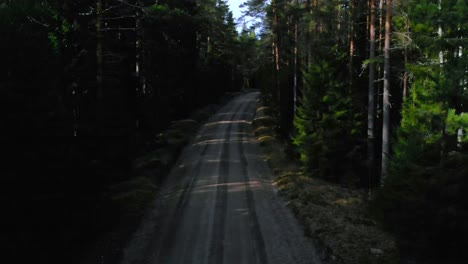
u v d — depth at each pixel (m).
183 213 15.09
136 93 25.69
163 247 11.88
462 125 11.42
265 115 42.44
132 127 20.41
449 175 8.88
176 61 35.12
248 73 95.06
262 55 46.66
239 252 11.47
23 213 8.84
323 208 15.27
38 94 9.81
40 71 10.17
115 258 10.96
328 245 11.51
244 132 36.25
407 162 12.16
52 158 9.83
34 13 15.37
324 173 20.16
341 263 10.41
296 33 29.73
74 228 10.35
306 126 21.19
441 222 8.41
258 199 16.89
